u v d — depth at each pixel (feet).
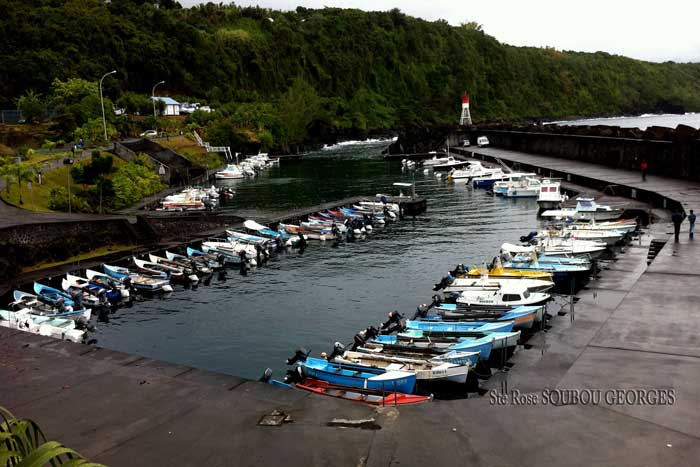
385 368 66.33
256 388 30.30
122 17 501.15
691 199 142.61
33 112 301.22
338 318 94.94
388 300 102.89
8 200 155.33
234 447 24.26
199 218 164.45
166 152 293.84
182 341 87.51
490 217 178.81
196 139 368.89
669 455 23.30
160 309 102.94
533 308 81.92
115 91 409.28
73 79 350.02
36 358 35.86
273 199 234.38
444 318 84.94
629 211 147.95
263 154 387.96
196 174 288.71
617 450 23.61
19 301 97.66
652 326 53.47
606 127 258.37
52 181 189.37
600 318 65.67
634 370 40.52
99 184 189.26
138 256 131.13
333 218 177.99
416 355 71.10
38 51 388.78
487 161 322.75
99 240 137.59
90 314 97.35
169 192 235.61
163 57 498.69
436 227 167.02
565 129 305.53
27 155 211.41
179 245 140.97
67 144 275.39
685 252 87.86
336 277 119.65
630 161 220.43
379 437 24.47
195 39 538.47
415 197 200.34
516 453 23.18
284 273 124.98
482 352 71.31
